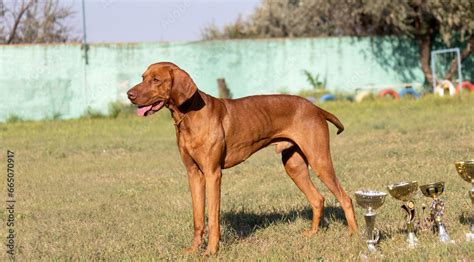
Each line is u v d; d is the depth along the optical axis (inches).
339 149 522.0
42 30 1122.0
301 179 267.1
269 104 252.2
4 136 709.3
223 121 238.2
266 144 254.8
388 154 474.0
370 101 934.4
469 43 1090.7
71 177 436.8
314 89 1079.6
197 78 1032.8
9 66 933.8
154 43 998.4
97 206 338.3
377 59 1111.0
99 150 573.3
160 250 242.4
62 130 754.8
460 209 279.4
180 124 234.1
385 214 282.8
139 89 226.8
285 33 1416.1
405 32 1082.7
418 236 243.4
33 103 948.6
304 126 253.0
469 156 435.8
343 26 1206.3
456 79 1140.5
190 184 243.1
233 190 372.8
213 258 225.3
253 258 224.4
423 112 751.7
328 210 305.4
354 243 236.8
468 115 686.5
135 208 331.6
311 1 1186.6
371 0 1031.0
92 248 249.3
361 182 369.4
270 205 323.3
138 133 696.4
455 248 211.8
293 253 228.5
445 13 1022.4
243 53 1050.7
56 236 273.1
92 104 975.6
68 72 961.5
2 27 1101.1
